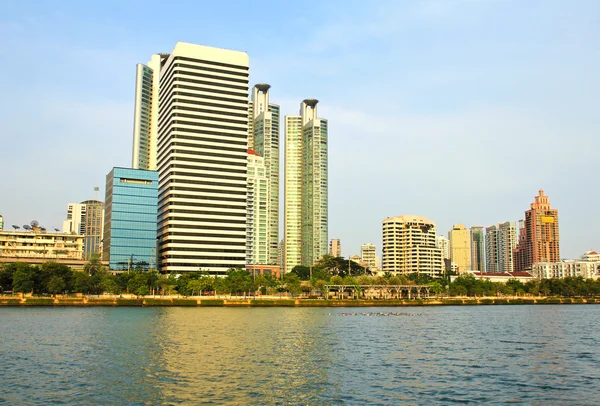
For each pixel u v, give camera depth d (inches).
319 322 6540.4
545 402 2628.0
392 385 2933.1
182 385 2851.9
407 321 6983.3
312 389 2815.0
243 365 3437.5
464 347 4463.6
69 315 6934.1
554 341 4923.7
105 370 3221.0
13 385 2832.2
